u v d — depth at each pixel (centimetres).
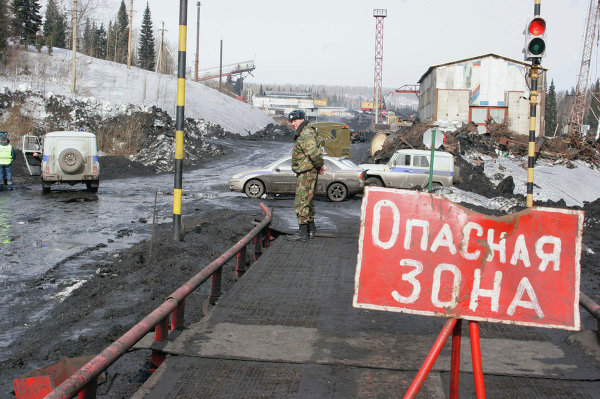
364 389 436
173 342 517
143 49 11462
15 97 4016
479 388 329
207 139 5550
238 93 16275
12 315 699
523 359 497
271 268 820
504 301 349
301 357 494
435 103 5053
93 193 2228
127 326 647
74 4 4912
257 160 4372
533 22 1321
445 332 343
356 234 1098
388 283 355
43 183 2133
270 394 428
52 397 317
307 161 1001
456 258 353
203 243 1087
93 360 372
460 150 3566
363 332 565
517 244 353
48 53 6419
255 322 588
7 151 2233
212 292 693
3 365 538
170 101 6353
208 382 446
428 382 448
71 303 748
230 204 1928
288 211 1644
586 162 4212
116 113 4328
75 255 1050
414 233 357
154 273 880
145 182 2894
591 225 1697
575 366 481
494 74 4984
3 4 5781
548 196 3005
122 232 1300
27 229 1326
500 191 2847
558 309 350
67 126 3950
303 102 17962
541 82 4953
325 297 683
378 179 2364
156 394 426
